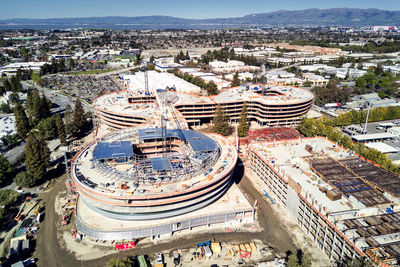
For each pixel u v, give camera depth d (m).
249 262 116.44
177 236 130.12
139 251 121.38
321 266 114.19
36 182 172.38
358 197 127.38
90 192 123.81
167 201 121.31
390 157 197.75
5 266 112.88
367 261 95.50
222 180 139.38
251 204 153.38
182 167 143.62
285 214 146.25
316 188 136.75
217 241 127.62
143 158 153.62
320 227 122.50
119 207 124.19
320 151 177.25
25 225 135.88
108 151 150.00
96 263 115.12
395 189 132.00
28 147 167.00
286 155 172.50
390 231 105.69
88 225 126.69
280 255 120.44
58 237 129.12
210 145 160.75
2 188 166.12
